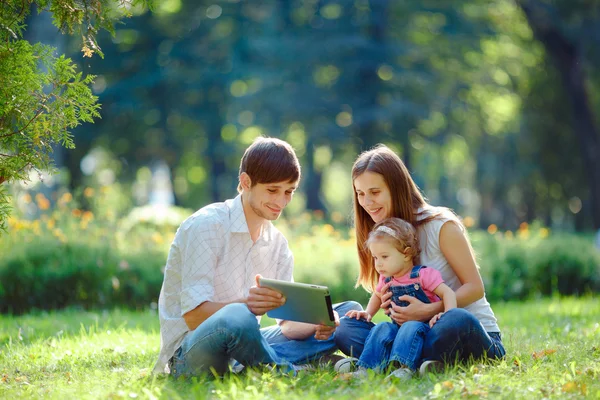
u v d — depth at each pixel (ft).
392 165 20.48
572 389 17.49
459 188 185.88
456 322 18.85
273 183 19.08
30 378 21.42
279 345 20.92
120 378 20.11
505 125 135.33
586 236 84.23
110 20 22.34
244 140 143.33
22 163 20.89
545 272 55.62
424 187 164.35
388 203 20.53
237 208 19.70
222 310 18.34
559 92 125.90
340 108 124.67
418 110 123.85
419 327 19.12
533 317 38.04
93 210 59.77
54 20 21.97
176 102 125.70
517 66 130.93
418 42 129.59
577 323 33.76
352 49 123.95
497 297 53.47
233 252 19.70
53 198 66.03
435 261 20.35
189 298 18.84
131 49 125.08
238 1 128.36
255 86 128.98
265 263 20.45
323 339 19.70
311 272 48.91
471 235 58.80
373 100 124.88
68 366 23.24
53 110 20.66
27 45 20.70
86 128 123.65
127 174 136.67
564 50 111.24
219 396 16.60
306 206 143.54
